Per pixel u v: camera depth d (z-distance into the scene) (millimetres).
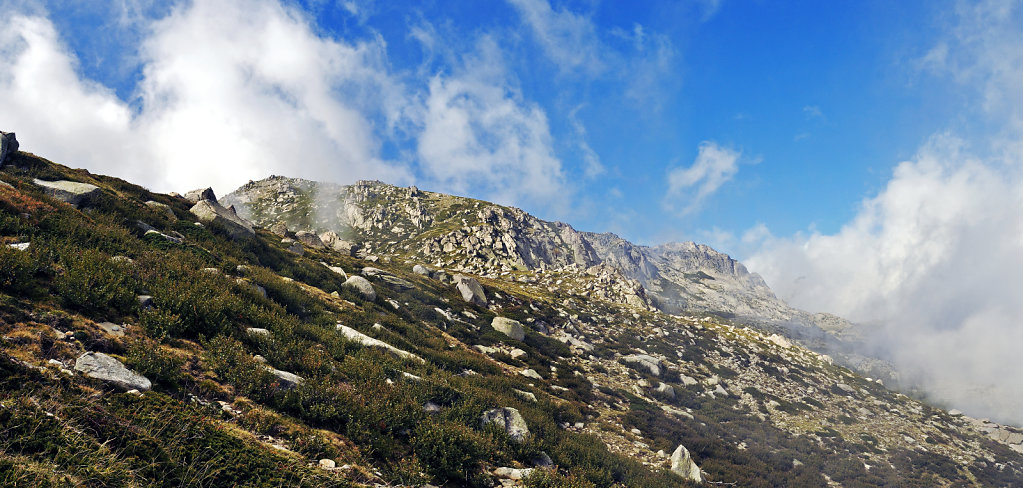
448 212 185250
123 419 6383
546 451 14469
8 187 15398
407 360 17906
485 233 144375
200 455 6359
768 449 26500
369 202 197250
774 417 34688
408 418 11008
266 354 11398
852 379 58094
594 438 19172
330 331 16781
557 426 18844
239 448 6926
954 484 27031
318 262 36375
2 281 8523
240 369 9398
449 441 10453
